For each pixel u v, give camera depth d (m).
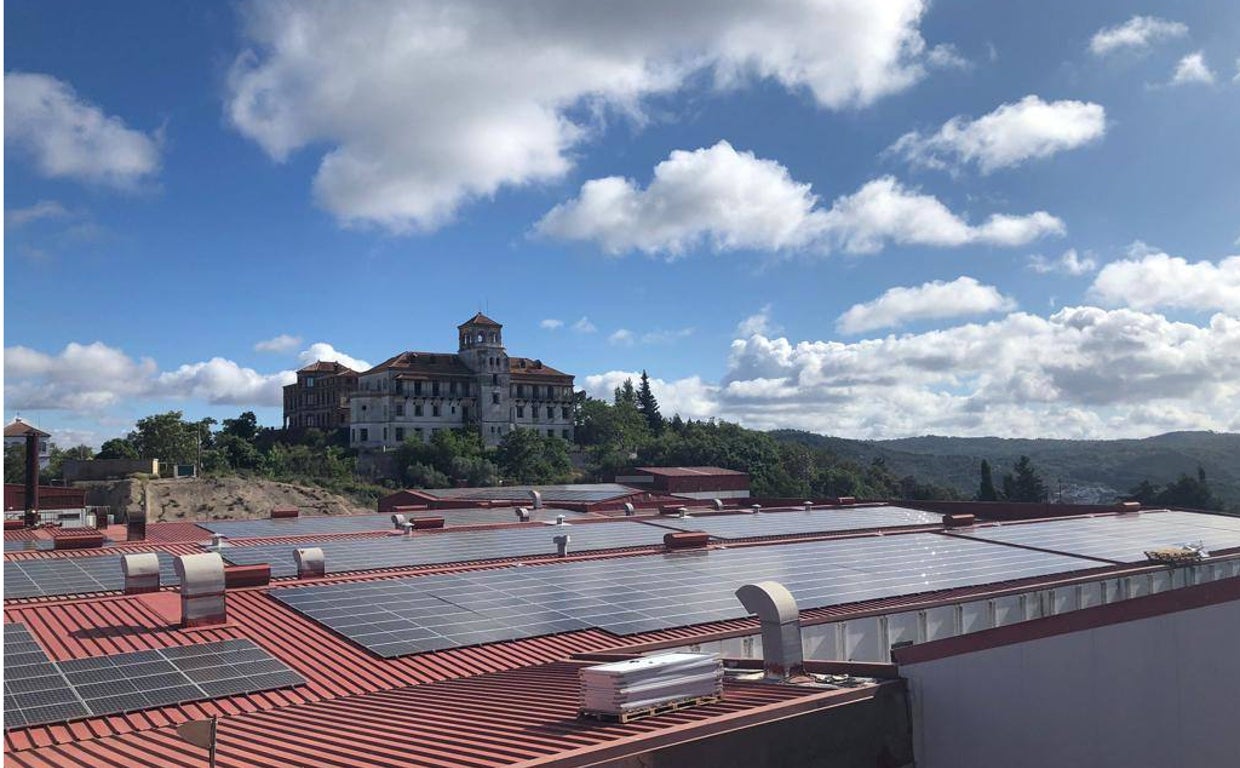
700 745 16.22
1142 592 44.44
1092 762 18.27
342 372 194.88
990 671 19.42
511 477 151.38
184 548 49.03
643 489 107.25
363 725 19.27
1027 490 137.50
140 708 21.75
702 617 32.06
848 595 35.69
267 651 26.94
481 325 181.75
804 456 174.12
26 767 17.45
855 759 18.84
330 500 129.00
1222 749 17.08
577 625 30.62
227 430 181.12
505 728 17.53
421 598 33.44
